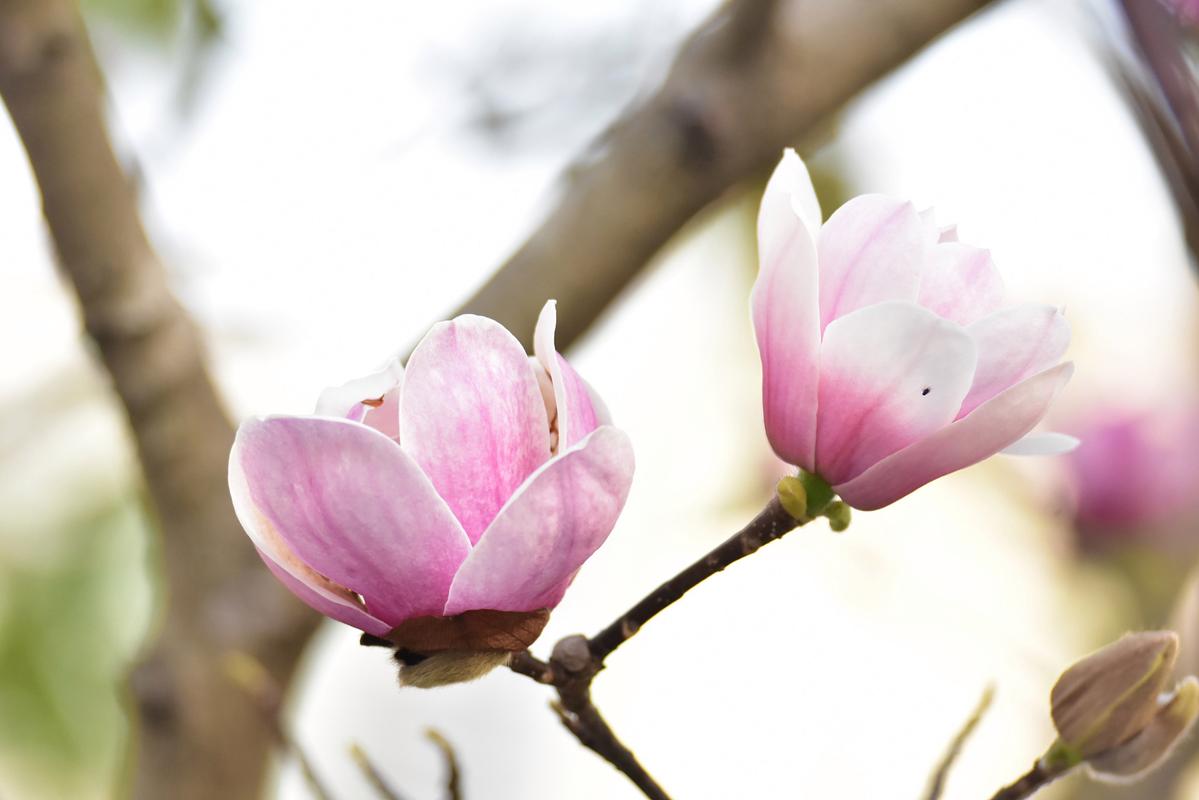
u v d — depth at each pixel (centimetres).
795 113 149
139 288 147
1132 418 202
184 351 149
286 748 142
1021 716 209
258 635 151
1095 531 197
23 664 188
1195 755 151
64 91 142
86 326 148
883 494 126
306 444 122
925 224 128
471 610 124
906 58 151
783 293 126
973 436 125
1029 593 203
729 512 230
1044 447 128
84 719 189
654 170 149
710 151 148
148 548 179
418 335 149
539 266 149
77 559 192
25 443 192
